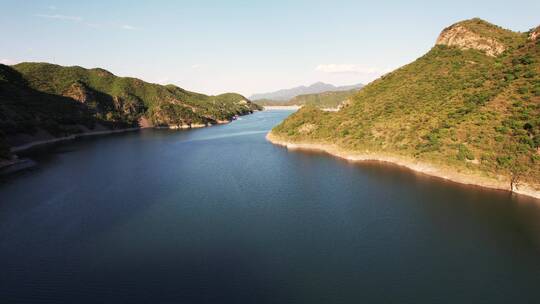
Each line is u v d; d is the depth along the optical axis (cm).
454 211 5397
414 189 6562
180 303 3269
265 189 6894
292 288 3481
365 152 9612
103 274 3791
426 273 3725
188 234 4759
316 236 4631
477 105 8456
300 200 6144
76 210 5825
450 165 7300
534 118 6875
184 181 7644
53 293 3456
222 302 3278
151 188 7106
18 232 4934
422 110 9712
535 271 3738
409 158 8394
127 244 4491
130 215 5538
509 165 6494
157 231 4878
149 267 3922
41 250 4366
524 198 5853
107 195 6662
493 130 7331
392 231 4750
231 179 7762
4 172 8919
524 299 3294
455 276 3669
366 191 6556
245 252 4222
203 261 4028
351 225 4972
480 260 3969
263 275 3716
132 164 9712
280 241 4500
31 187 7381
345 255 4116
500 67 9612
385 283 3550
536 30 10175
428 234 4634
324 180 7475
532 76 8219
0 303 3303
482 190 6359
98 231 4919
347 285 3519
